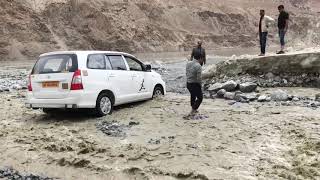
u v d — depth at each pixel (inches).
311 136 361.4
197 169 305.4
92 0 3031.5
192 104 454.3
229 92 586.2
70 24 2815.0
